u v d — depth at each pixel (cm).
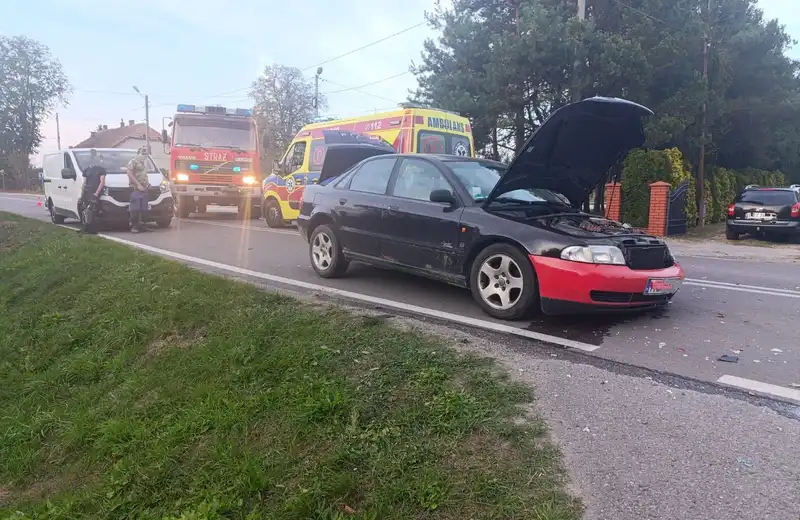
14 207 2331
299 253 952
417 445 310
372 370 399
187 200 1595
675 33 1834
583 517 249
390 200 644
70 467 404
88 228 1240
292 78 5412
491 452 298
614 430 314
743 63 2298
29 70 6294
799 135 2650
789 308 598
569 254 491
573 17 1755
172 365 484
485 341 458
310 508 277
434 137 1255
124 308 621
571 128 552
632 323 528
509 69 1791
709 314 568
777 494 259
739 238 1572
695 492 262
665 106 1820
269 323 499
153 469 346
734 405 344
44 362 582
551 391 361
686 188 1703
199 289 620
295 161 1399
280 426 353
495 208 569
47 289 777
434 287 674
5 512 363
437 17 2188
